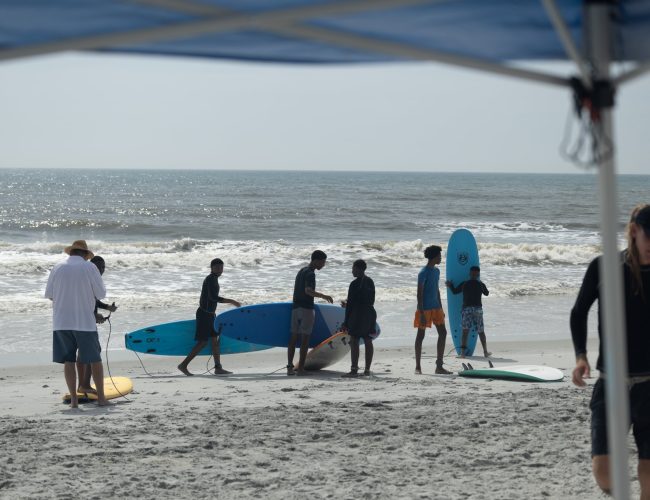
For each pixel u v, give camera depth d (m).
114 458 12.16
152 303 39.25
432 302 23.06
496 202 164.38
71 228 94.75
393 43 4.45
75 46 4.41
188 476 11.19
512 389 19.03
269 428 13.98
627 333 7.62
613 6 4.46
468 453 12.09
